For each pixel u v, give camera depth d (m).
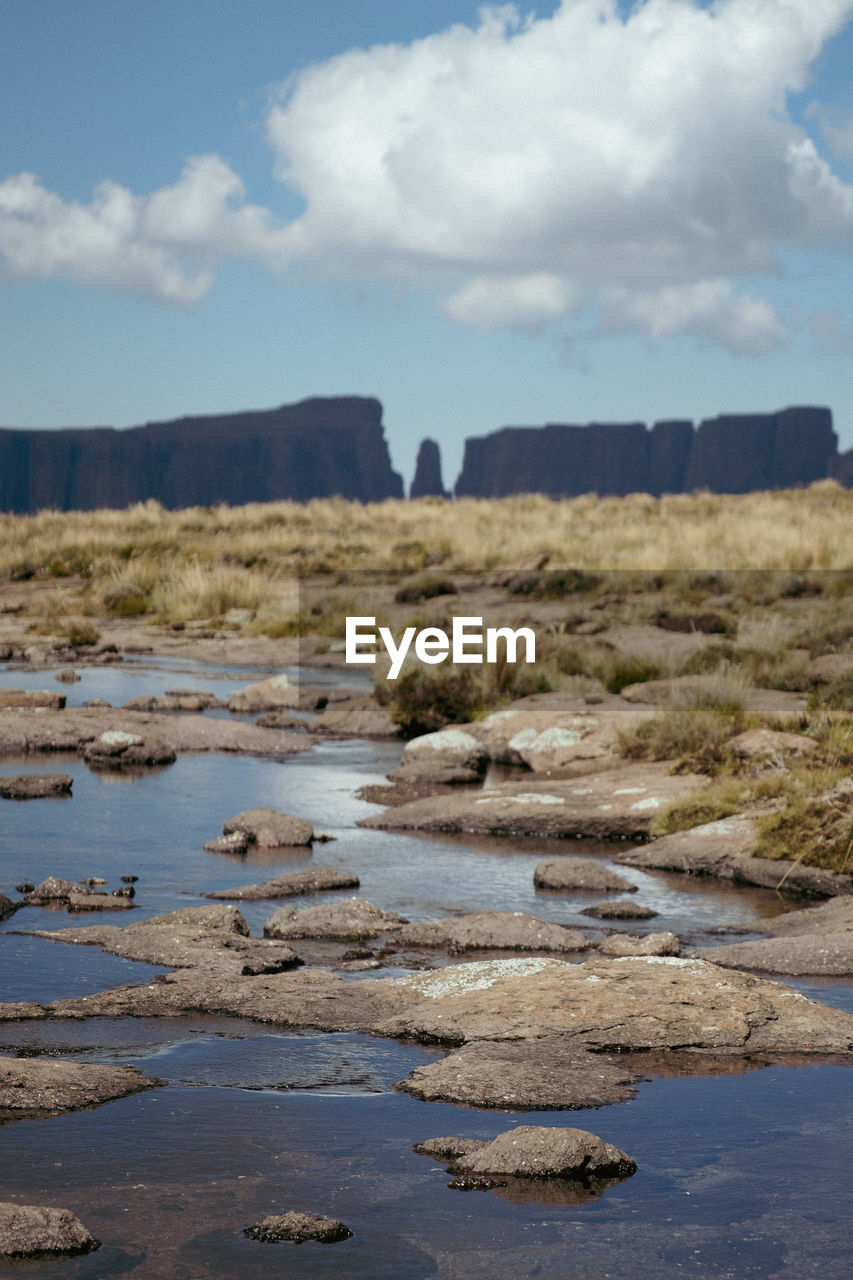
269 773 12.25
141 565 32.16
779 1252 3.35
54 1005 5.47
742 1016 5.35
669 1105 4.47
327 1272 3.19
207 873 8.23
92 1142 4.01
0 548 38.34
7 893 7.57
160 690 17.56
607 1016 5.32
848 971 6.35
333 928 7.00
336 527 46.34
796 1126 4.27
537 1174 3.83
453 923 6.93
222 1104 4.39
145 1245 3.32
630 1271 3.23
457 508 54.28
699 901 8.02
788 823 8.88
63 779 10.88
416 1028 5.24
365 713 15.53
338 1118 4.29
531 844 9.66
